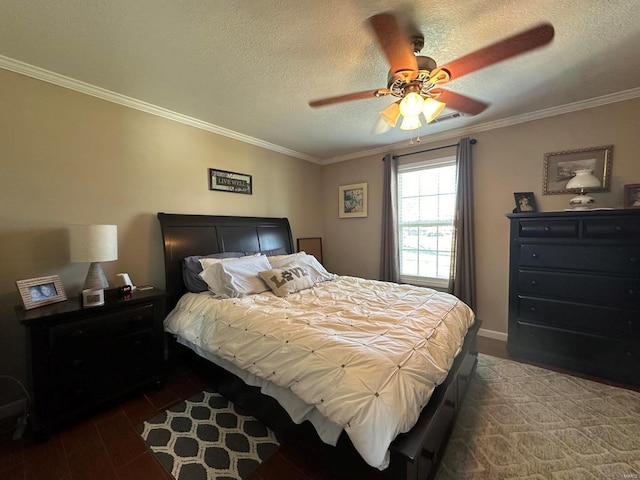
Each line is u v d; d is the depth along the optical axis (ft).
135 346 6.66
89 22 4.93
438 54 5.96
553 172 8.94
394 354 4.21
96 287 6.56
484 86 7.41
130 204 8.08
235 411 6.16
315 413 4.30
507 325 9.96
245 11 4.72
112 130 7.69
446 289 11.46
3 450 5.12
